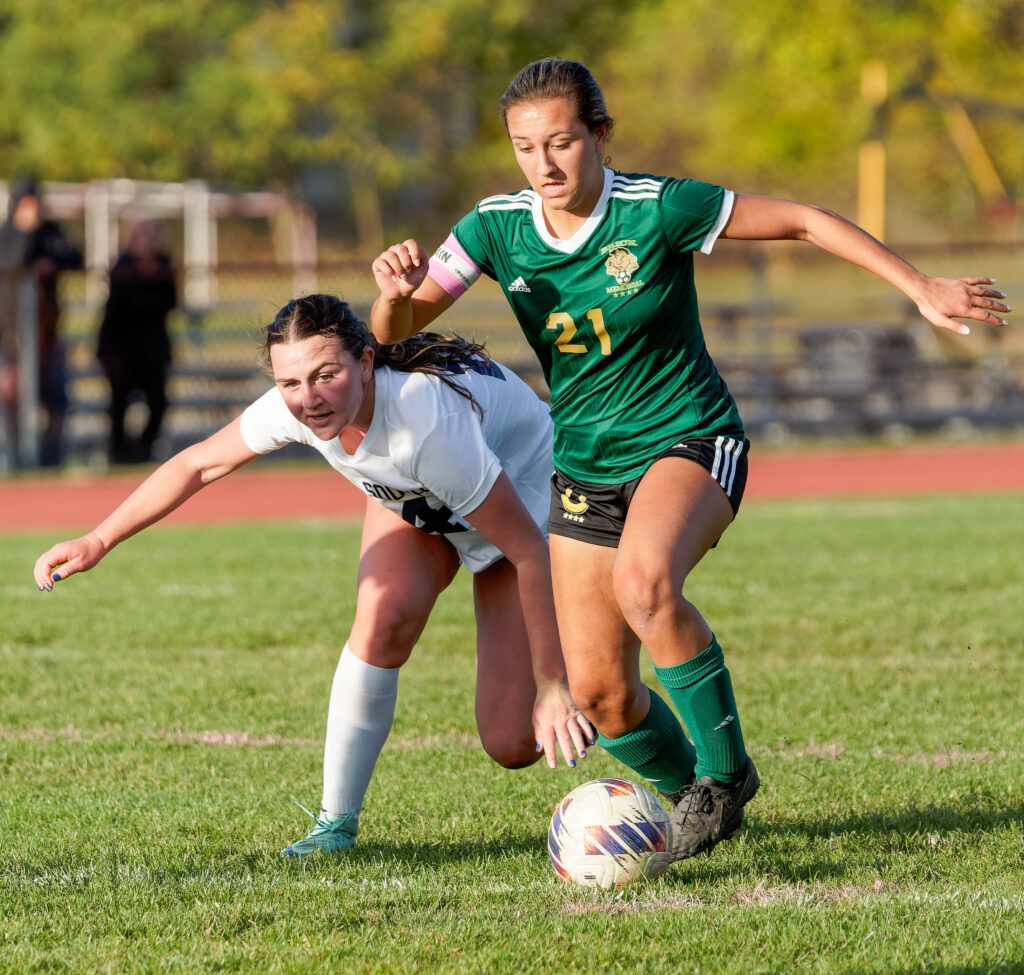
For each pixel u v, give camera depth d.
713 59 117.81
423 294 13.94
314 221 128.38
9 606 29.31
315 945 11.95
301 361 13.00
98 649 25.36
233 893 13.38
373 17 134.50
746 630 26.55
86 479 53.47
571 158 12.66
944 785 17.06
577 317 13.39
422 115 139.12
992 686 22.30
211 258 118.94
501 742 15.25
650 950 11.73
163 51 133.50
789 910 12.59
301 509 48.22
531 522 14.26
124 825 15.88
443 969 11.44
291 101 127.88
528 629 14.04
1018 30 105.00
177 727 20.41
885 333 71.69
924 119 116.25
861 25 95.56
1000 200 115.69
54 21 129.12
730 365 68.25
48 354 55.53
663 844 13.54
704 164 125.75
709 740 13.34
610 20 133.62
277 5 134.25
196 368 63.66
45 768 18.41
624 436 13.62
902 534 38.97
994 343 74.88
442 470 13.84
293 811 16.41
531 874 13.98
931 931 12.05
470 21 129.38
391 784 17.52
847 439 68.00
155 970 11.51
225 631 26.69
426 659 24.61
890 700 21.52
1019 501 47.09
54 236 55.28
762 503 47.78
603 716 14.10
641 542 12.80
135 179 132.88
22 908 13.04
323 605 29.31
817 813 16.09
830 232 12.75
